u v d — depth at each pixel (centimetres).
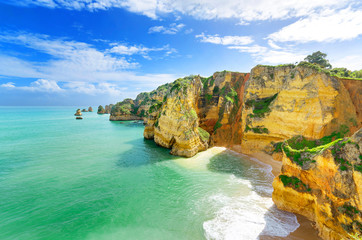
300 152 1786
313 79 3156
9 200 2138
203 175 2886
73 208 2003
